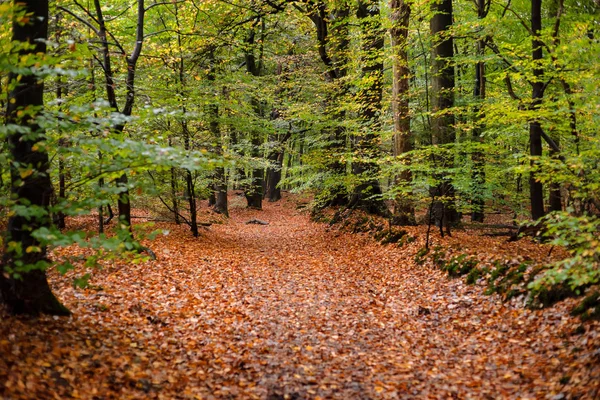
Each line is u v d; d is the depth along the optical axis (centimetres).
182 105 1215
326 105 1758
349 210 1836
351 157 1343
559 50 723
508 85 993
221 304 805
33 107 442
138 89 1061
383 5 1908
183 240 1412
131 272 922
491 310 713
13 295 524
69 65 633
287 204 3262
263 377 527
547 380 471
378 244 1364
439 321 722
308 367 559
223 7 1733
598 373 426
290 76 2047
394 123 1432
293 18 2080
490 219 1991
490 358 559
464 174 1177
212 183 1886
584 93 650
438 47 1312
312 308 821
